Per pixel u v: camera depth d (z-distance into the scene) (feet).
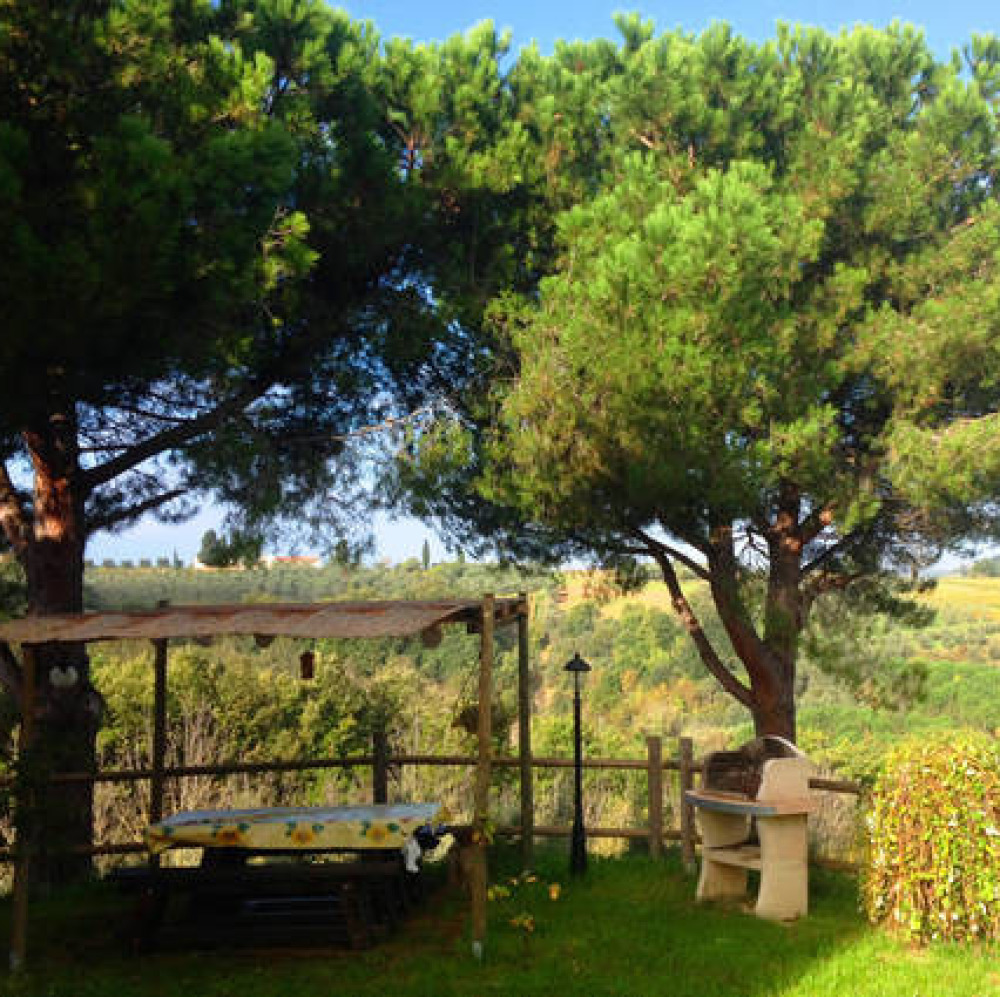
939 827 20.61
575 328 25.66
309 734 51.75
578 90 30.66
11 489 30.01
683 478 25.54
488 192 29.66
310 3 26.81
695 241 24.02
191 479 33.53
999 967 19.27
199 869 21.85
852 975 19.06
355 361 31.99
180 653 54.39
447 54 30.27
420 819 22.17
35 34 19.07
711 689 116.67
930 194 28.94
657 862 29.22
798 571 32.45
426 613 21.08
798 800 23.68
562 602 139.33
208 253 20.54
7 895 27.22
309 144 26.66
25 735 20.84
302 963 20.72
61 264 17.65
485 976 19.62
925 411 28.45
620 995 18.39
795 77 30.09
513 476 29.07
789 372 27.17
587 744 59.93
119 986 19.25
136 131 18.92
